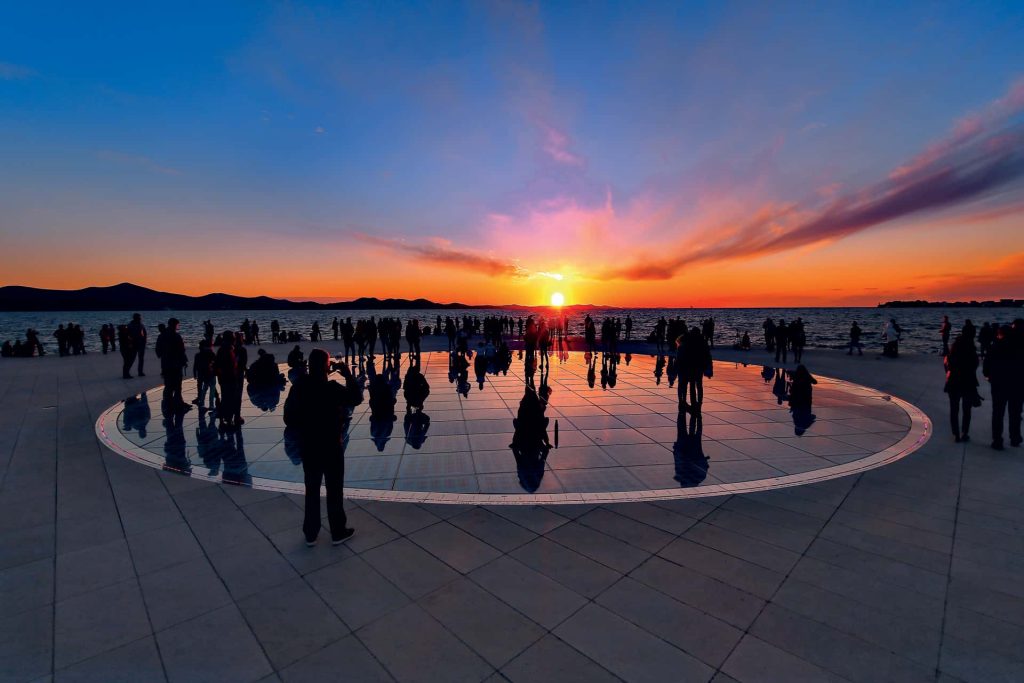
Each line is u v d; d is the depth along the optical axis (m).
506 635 3.29
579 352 25.95
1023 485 5.99
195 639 3.23
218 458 7.22
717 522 5.04
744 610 3.55
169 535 4.73
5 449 7.59
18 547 4.46
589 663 3.02
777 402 11.63
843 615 3.48
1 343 56.66
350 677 2.90
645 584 3.90
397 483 6.25
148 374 16.19
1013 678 2.86
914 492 5.80
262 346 29.44
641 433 8.80
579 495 5.80
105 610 3.53
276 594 3.75
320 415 4.42
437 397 12.52
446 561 4.26
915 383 14.05
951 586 3.83
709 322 20.52
